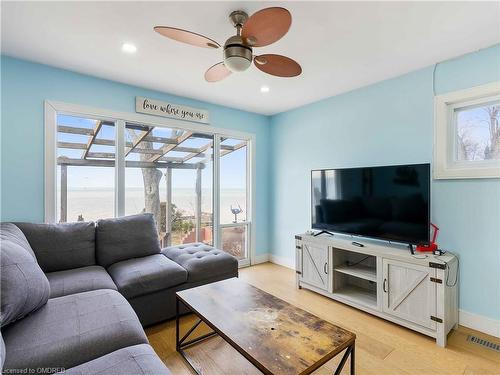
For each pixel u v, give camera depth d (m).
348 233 2.81
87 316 1.43
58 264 2.19
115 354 1.14
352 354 1.35
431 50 2.16
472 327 2.19
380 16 1.72
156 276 2.18
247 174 4.09
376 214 2.57
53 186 2.50
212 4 1.62
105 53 2.24
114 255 2.45
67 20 1.78
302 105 3.66
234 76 2.69
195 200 3.56
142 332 1.40
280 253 4.06
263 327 1.41
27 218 2.38
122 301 1.66
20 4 1.60
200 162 3.60
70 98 2.58
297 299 2.78
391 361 1.80
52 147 2.50
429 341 2.03
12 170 2.32
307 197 3.64
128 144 3.01
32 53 2.24
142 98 3.00
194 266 2.44
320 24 1.81
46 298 1.52
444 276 1.96
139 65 2.46
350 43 2.06
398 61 2.36
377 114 2.84
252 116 4.02
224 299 1.75
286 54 2.23
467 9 1.65
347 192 2.82
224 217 3.81
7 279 1.27
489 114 2.21
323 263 2.80
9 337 1.21
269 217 4.25
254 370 1.70
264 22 1.38
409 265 2.14
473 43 2.05
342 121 3.19
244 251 4.05
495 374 1.67
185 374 1.67
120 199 2.90
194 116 3.41
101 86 2.75
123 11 1.69
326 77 2.71
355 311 2.52
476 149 2.27
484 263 2.14
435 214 2.40
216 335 2.10
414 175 2.31
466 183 2.23
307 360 1.15
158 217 3.25
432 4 1.61
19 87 2.34
